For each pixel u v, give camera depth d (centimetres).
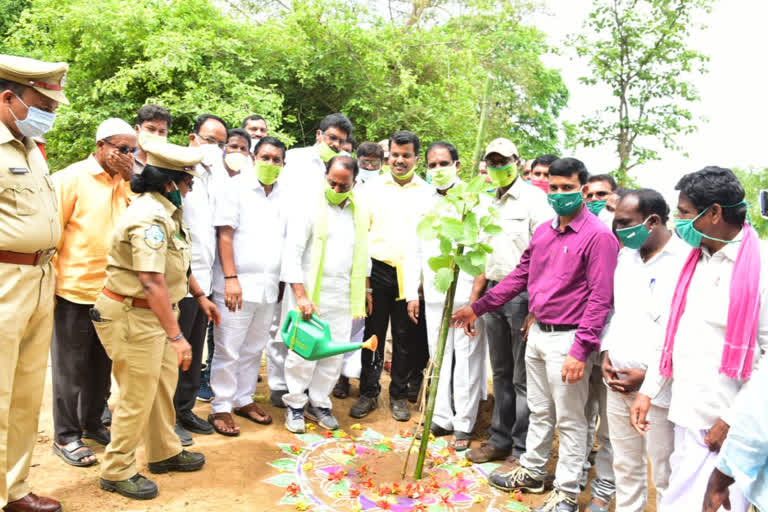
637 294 333
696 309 279
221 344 468
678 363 285
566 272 373
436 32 1330
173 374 388
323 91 1248
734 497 249
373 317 546
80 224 395
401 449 479
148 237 337
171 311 347
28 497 336
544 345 386
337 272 493
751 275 258
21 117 306
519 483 417
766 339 257
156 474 396
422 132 1208
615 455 345
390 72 1255
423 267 520
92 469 393
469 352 488
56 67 308
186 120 1118
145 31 1136
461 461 461
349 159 478
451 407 527
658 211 328
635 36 1622
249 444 457
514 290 419
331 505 379
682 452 291
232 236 463
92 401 429
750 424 216
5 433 309
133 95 1169
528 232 454
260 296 473
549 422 406
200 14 1202
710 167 270
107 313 350
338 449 467
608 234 364
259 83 1175
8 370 308
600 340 364
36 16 1220
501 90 1644
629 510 342
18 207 308
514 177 456
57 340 397
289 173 525
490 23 1623
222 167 465
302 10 1144
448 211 395
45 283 333
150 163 348
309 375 489
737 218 265
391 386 550
